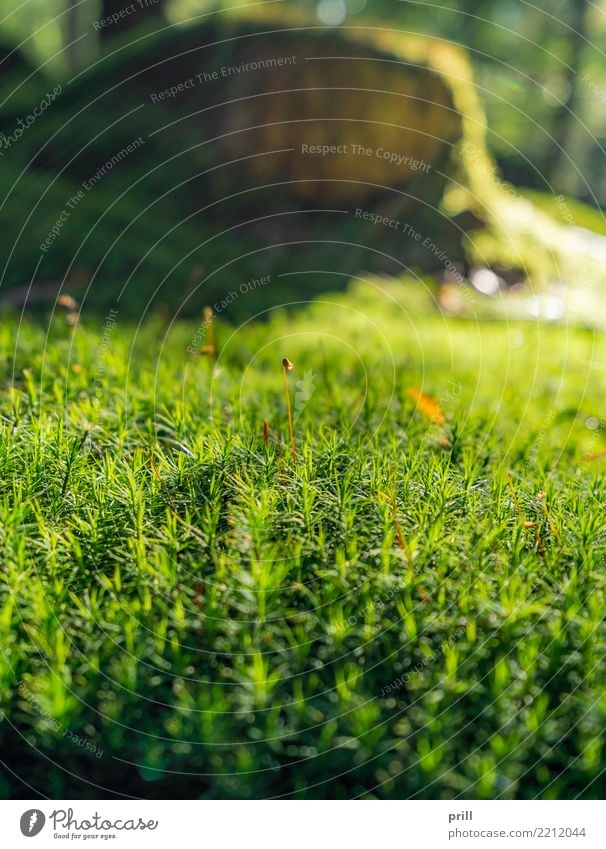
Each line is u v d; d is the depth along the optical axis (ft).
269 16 34.73
